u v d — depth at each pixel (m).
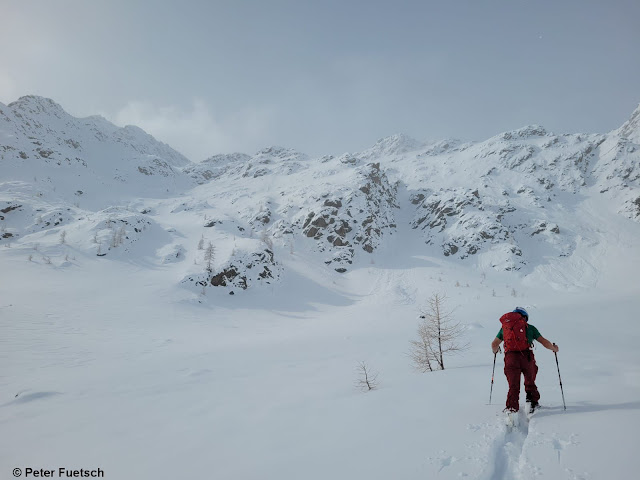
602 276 103.88
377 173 182.00
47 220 109.00
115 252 90.81
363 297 90.62
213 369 18.31
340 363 17.41
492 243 122.62
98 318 49.47
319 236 125.81
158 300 65.56
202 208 159.75
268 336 45.66
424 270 109.88
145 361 24.59
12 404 11.09
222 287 80.19
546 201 165.00
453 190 162.25
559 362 9.90
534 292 93.44
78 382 15.34
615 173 175.00
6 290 59.25
